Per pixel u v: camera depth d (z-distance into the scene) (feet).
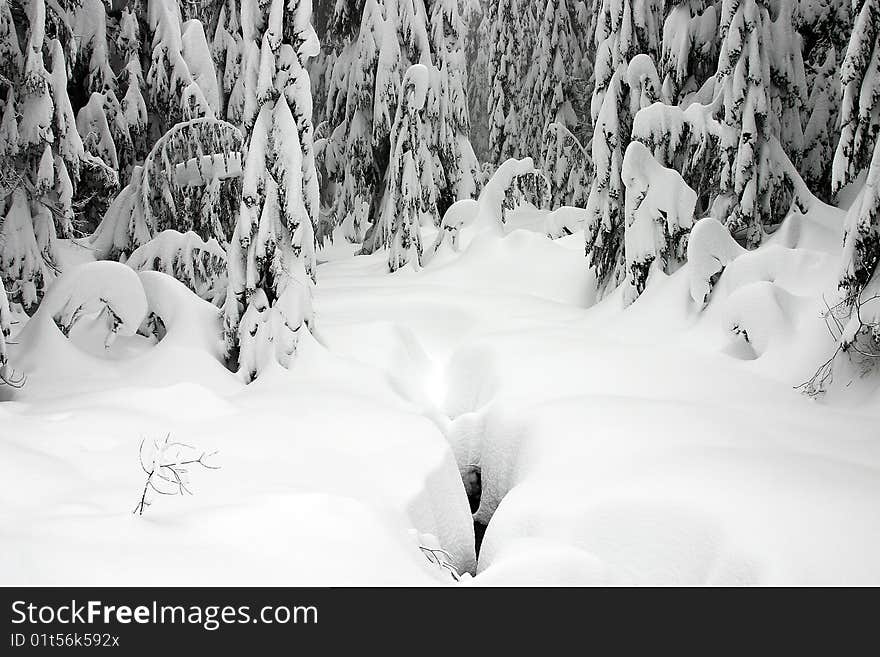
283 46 26.21
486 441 26.40
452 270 47.85
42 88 26.61
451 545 19.85
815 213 34.06
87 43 37.65
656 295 33.83
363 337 31.55
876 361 23.43
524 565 14.21
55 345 24.73
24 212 28.73
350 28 59.57
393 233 52.13
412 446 21.17
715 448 19.24
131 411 20.85
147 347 27.84
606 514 16.88
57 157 28.27
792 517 14.69
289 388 25.22
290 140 26.27
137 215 33.19
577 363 28.84
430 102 55.06
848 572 13.14
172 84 38.55
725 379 25.95
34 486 14.73
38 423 18.79
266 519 13.92
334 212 61.62
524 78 78.33
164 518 13.89
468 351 33.76
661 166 35.42
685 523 15.56
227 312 27.02
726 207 35.24
